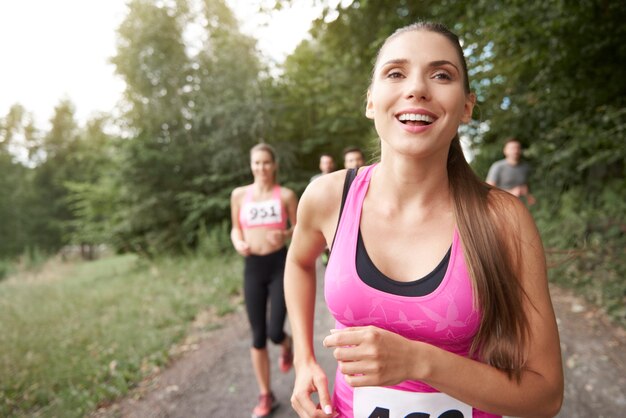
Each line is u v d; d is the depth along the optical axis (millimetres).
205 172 10320
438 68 795
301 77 11281
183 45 10672
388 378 736
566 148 4922
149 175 9797
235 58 10562
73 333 4355
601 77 4168
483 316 842
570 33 3600
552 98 4723
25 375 3332
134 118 10227
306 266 1277
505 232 862
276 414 2625
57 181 29344
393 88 820
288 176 10820
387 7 5930
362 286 909
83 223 12422
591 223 5168
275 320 2701
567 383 2754
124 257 14977
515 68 4148
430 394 1004
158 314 4688
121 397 2988
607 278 4344
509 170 5043
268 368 2689
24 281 10352
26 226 27703
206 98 10414
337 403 1145
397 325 895
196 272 6840
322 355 3406
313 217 1107
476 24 4125
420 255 899
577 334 3432
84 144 16594
